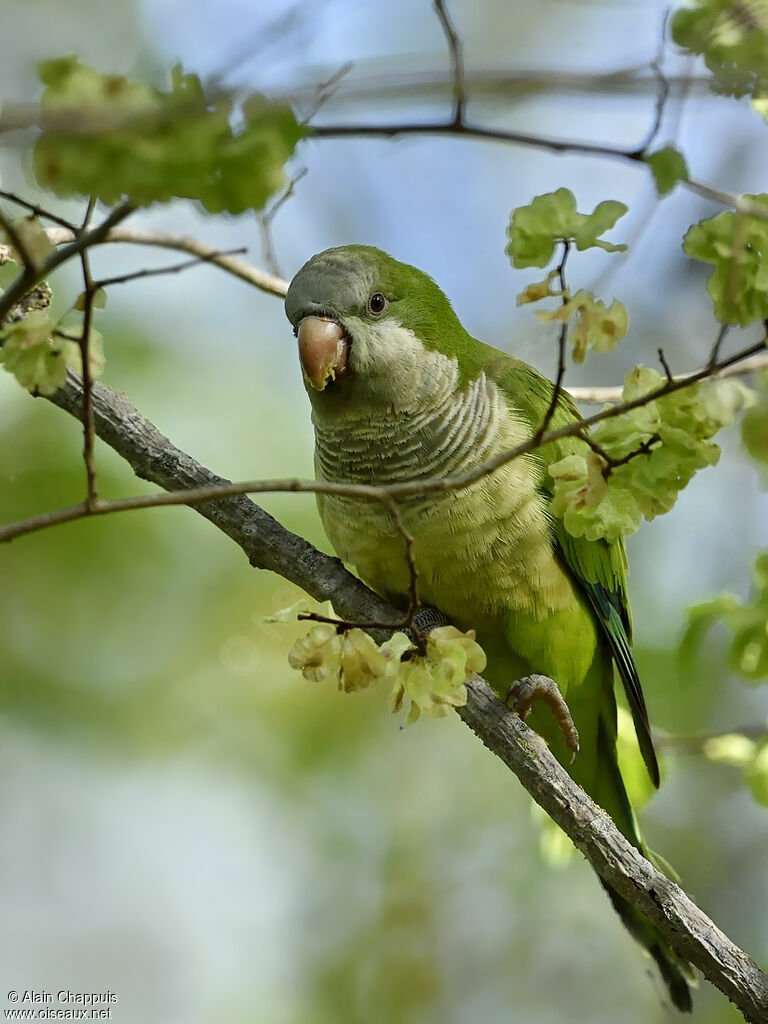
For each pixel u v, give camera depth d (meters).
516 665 8.62
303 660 5.56
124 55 11.23
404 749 13.29
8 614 11.52
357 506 8.16
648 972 8.13
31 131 4.77
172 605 11.70
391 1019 12.80
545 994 12.91
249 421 11.83
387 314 8.17
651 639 12.15
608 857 6.91
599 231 5.44
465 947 13.09
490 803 13.40
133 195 4.88
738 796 13.02
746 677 7.82
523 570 8.15
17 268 6.50
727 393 5.62
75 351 5.83
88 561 11.17
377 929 13.12
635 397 5.61
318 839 13.25
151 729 12.09
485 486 8.00
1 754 12.81
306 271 8.23
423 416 8.08
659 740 9.24
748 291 5.44
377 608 7.68
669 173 5.56
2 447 10.76
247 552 7.75
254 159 4.89
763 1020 6.56
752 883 12.71
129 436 7.57
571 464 5.83
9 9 11.05
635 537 12.81
